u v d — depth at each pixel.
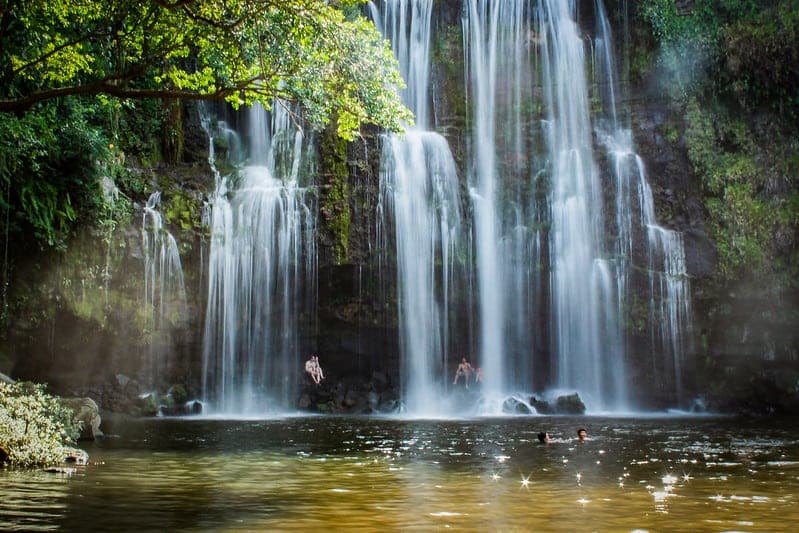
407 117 16.62
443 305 27.84
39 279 23.00
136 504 8.19
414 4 31.23
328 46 15.74
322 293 27.05
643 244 28.14
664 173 28.72
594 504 8.20
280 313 26.94
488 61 30.98
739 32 28.53
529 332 28.22
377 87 16.19
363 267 26.98
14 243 22.53
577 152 29.73
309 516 7.55
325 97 16.30
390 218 27.44
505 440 15.85
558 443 15.21
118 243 24.39
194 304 25.83
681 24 29.50
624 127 29.95
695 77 29.09
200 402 26.05
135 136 26.77
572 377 27.94
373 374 28.59
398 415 25.48
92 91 15.06
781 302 26.44
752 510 7.84
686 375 27.89
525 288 28.45
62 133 22.86
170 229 25.72
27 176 21.77
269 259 26.70
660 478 10.12
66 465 11.39
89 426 15.64
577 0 31.98
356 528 6.99
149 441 15.50
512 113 30.50
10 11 17.41
